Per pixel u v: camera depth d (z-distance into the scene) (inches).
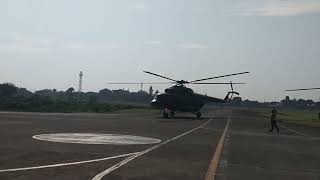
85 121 1723.7
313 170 621.3
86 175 500.7
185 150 816.9
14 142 837.2
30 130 1147.3
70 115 2324.1
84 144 844.0
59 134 1057.5
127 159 652.1
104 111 3560.5
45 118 1849.2
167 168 580.1
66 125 1425.9
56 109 3435.0
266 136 1314.0
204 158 709.3
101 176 496.4
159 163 625.6
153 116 2559.1
